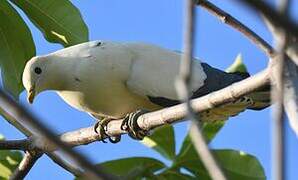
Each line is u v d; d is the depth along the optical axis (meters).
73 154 3.49
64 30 10.15
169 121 8.53
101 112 11.21
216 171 3.82
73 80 11.03
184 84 4.00
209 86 11.12
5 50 10.22
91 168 3.51
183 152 10.27
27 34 10.18
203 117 10.42
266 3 3.25
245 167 9.80
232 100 7.15
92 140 9.95
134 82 10.88
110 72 10.88
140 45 11.37
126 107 11.08
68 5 10.11
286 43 3.84
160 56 11.32
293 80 5.81
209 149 3.89
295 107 5.70
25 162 9.41
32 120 3.47
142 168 9.90
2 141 9.23
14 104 3.50
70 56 11.16
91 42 11.31
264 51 6.98
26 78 11.23
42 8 10.07
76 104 11.32
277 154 3.59
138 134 9.62
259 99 10.38
